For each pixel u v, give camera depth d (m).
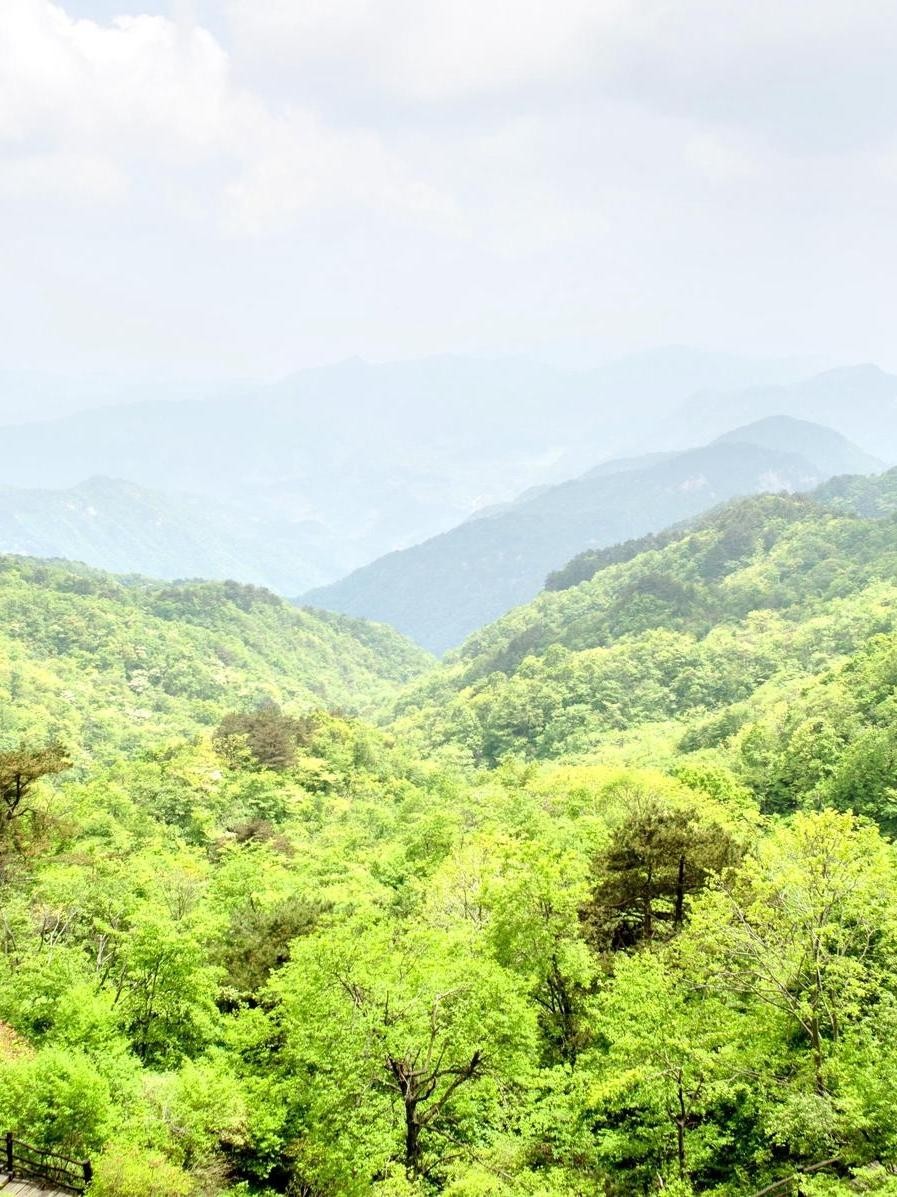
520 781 97.62
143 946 32.34
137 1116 25.61
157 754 104.31
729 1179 25.84
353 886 52.88
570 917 31.12
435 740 167.25
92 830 67.75
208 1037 32.59
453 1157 25.84
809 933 24.58
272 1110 28.00
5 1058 27.97
